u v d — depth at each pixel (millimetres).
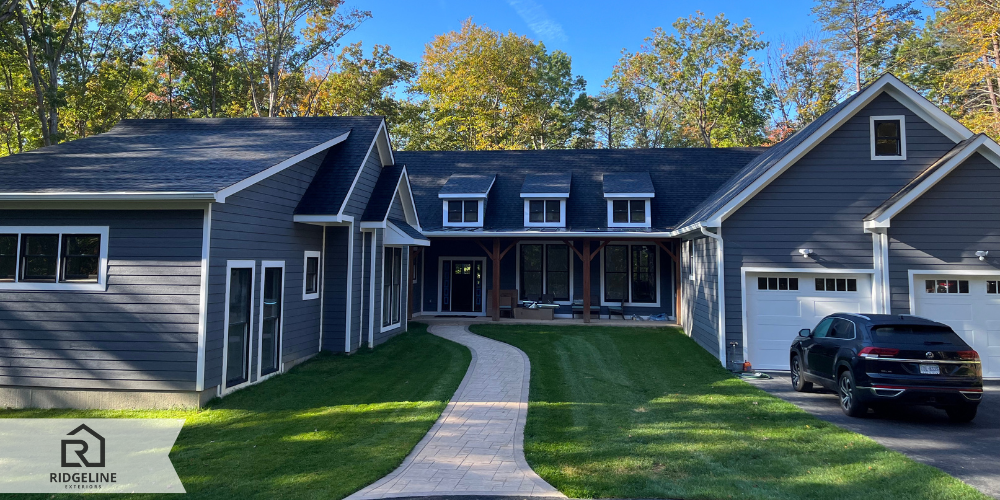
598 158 22797
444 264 21734
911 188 11758
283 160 10703
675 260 19203
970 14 22062
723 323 12766
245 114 35625
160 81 35406
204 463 6566
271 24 32656
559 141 44281
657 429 7887
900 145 12477
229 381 9680
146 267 8984
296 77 34469
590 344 15109
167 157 10953
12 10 18734
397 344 14766
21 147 26750
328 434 7629
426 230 19562
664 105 44562
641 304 20500
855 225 12477
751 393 10227
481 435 7602
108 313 9039
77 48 27484
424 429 7836
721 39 38156
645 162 22250
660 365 12664
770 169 12523
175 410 8812
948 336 8281
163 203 8852
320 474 6137
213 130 14062
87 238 9188
